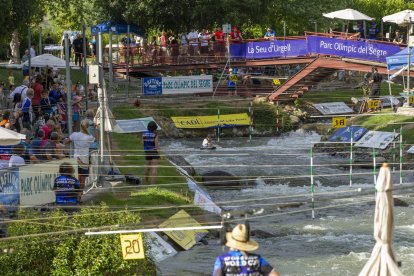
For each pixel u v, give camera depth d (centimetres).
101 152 2986
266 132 5859
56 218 2072
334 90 6575
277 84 6481
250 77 6322
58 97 3650
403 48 5556
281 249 2736
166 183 3198
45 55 4459
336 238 2881
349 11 6306
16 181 2283
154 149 3119
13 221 2019
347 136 4853
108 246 2045
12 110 3288
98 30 3092
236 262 1250
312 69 5900
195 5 6688
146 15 6700
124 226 2061
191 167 4109
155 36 6856
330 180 4053
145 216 2617
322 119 6091
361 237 2892
